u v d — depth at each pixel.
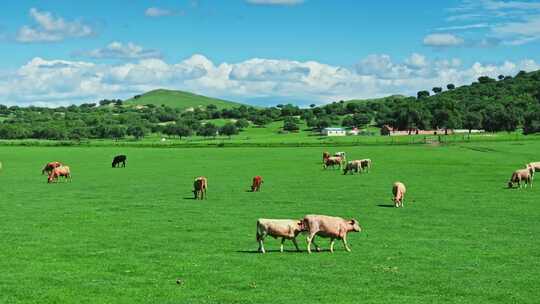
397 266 31.58
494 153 118.44
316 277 29.41
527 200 56.88
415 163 102.31
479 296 26.31
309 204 55.66
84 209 53.06
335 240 38.69
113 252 35.16
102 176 87.00
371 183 73.69
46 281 28.77
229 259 33.25
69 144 174.25
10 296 26.38
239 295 26.48
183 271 30.61
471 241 38.06
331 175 85.38
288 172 90.75
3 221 46.56
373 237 39.69
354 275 29.75
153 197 61.88
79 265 31.97
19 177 85.69
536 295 26.39
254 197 61.25
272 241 38.62
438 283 28.34
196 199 60.06
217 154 133.88
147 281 28.77
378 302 25.38
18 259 33.38
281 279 29.05
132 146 168.00
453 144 146.50
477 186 69.00
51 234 41.03
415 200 58.06
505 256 33.81
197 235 40.56
